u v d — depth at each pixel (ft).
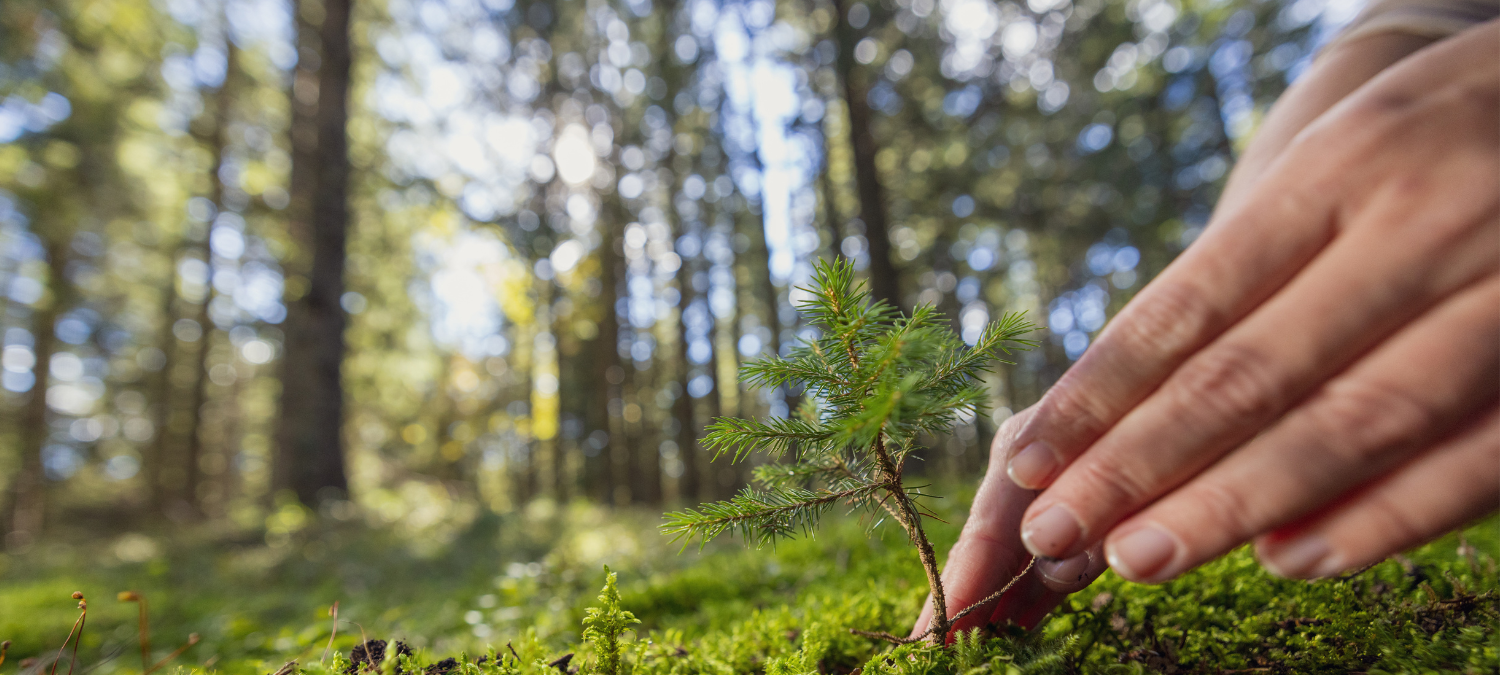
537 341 68.08
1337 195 1.85
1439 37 2.95
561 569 10.80
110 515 76.07
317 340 36.50
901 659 3.47
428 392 89.25
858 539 9.70
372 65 52.65
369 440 90.89
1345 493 1.94
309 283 36.81
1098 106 51.78
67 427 82.99
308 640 6.12
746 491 3.35
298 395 35.65
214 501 92.79
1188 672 3.65
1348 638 3.56
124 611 16.28
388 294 74.90
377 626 8.64
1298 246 1.91
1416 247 1.75
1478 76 1.83
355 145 53.11
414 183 44.68
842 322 2.93
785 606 5.35
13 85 37.91
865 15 41.78
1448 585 4.25
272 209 37.86
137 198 53.93
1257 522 1.93
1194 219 50.72
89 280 68.74
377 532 29.76
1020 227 50.06
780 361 3.14
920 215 48.83
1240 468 1.96
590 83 63.72
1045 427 2.34
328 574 22.56
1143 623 4.23
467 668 3.73
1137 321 2.15
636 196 67.36
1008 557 3.50
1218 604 4.44
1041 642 3.65
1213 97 52.19
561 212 60.70
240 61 54.75
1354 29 3.32
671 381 80.48
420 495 42.60
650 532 21.65
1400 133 1.82
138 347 83.10
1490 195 1.69
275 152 55.93
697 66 60.75
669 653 4.51
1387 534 1.86
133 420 92.73
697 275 80.38
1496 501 1.76
